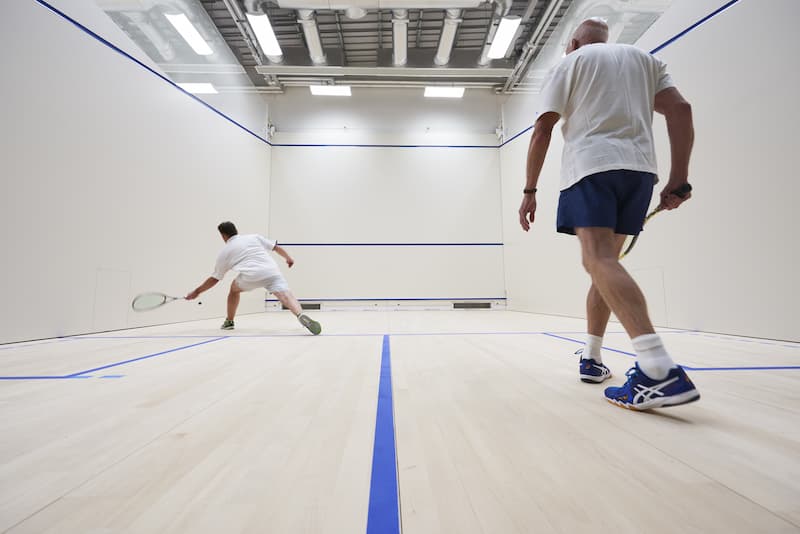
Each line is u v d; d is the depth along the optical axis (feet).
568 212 3.26
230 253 9.04
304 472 1.87
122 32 9.94
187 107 12.62
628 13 10.41
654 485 1.73
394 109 19.77
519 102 17.72
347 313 17.11
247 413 2.85
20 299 7.42
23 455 2.09
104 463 1.99
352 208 19.20
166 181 11.57
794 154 6.59
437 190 19.51
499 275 19.24
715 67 7.95
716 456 2.05
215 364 4.90
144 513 1.50
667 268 9.05
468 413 2.82
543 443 2.24
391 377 4.09
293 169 19.24
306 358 5.33
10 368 4.70
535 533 1.37
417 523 1.43
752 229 7.23
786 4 6.68
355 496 1.64
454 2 12.89
